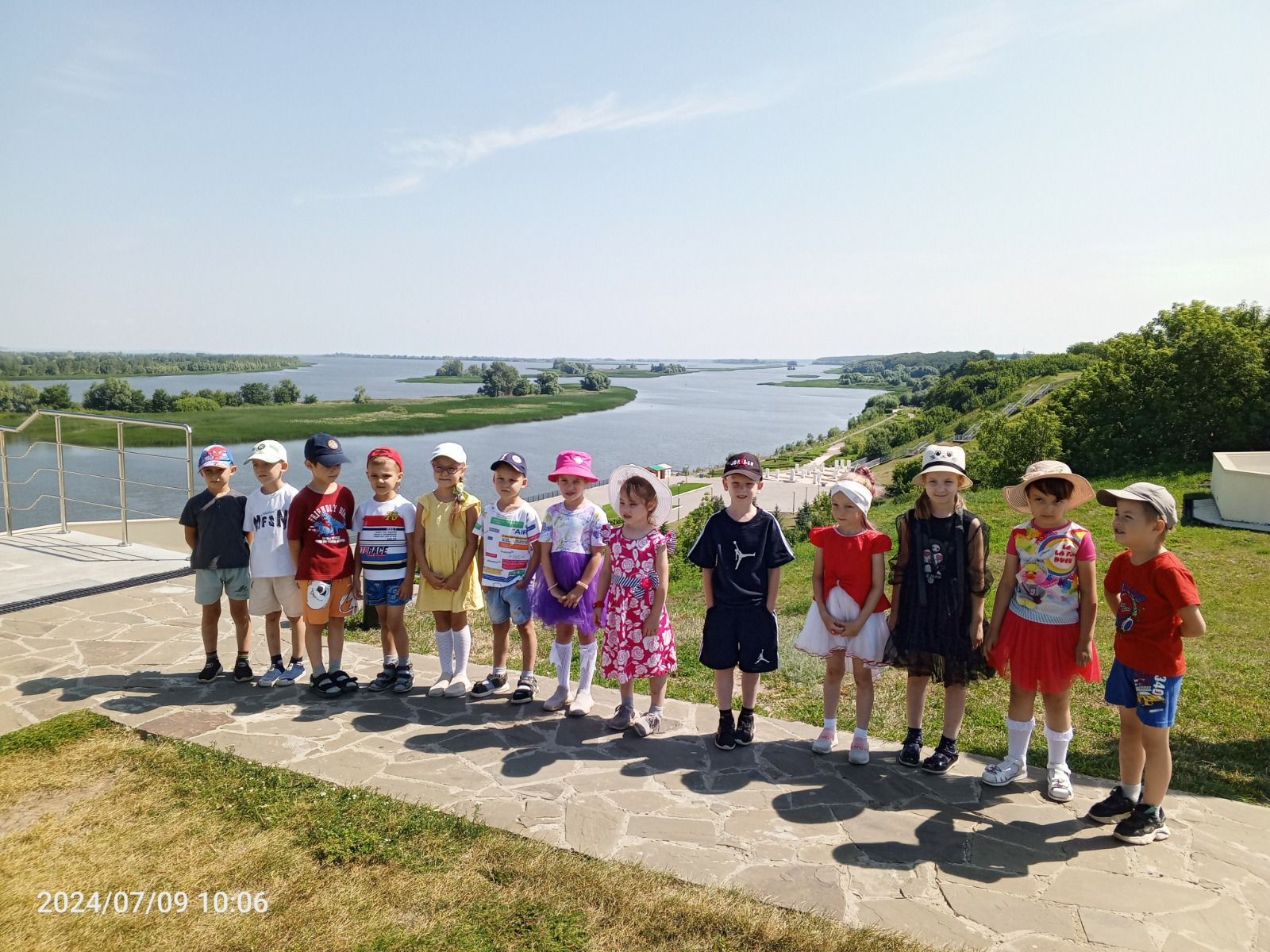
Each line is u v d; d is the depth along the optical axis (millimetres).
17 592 7152
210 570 5215
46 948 2672
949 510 4203
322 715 4871
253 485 36875
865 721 4414
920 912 3021
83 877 3072
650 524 4703
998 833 3656
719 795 3971
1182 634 3486
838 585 4410
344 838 3381
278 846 3309
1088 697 5965
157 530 10438
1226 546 13078
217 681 5379
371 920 2859
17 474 32844
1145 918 3006
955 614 4121
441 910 2930
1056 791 3955
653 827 3621
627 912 2941
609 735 4738
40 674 5383
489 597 5340
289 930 2799
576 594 4840
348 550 5223
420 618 7398
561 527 4996
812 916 2971
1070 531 3893
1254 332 22484
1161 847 3541
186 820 3502
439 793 3885
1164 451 22531
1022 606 4000
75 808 3594
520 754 4402
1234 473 15430
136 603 7145
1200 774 4449
